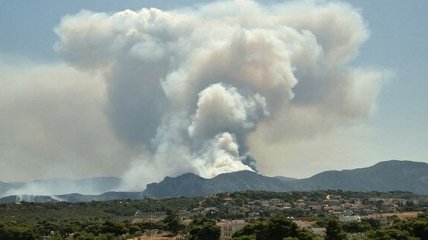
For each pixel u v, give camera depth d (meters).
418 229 185.50
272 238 191.88
